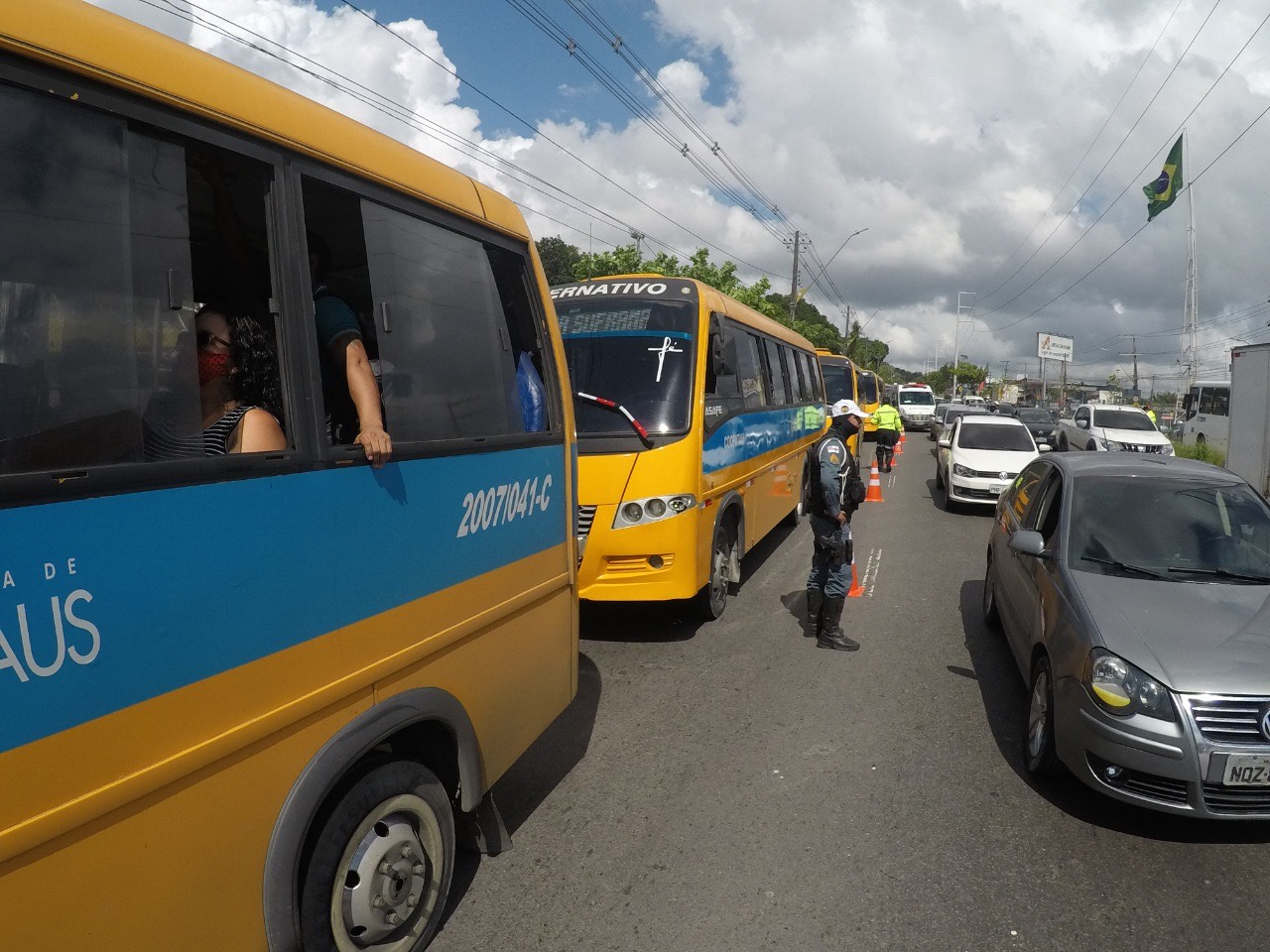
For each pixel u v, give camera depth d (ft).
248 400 7.76
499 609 11.23
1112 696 12.76
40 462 5.67
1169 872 11.94
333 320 8.67
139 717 6.17
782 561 33.83
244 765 7.14
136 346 6.41
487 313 11.38
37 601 5.47
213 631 6.79
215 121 7.17
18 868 5.40
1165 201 110.22
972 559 34.63
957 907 11.04
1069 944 10.32
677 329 23.75
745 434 28.53
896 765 15.37
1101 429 75.51
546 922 10.73
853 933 10.48
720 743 16.34
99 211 6.23
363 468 8.52
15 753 5.34
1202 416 94.99
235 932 7.09
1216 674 12.44
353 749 8.23
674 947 10.23
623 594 22.17
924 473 70.79
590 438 22.30
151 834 6.31
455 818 12.11
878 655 21.77
